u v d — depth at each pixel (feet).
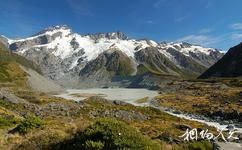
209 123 312.09
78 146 51.70
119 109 352.90
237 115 339.36
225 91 628.69
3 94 302.25
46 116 243.60
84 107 330.13
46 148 57.00
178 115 383.65
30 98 410.93
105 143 49.85
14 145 62.23
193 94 645.10
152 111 368.89
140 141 50.65
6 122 118.32
